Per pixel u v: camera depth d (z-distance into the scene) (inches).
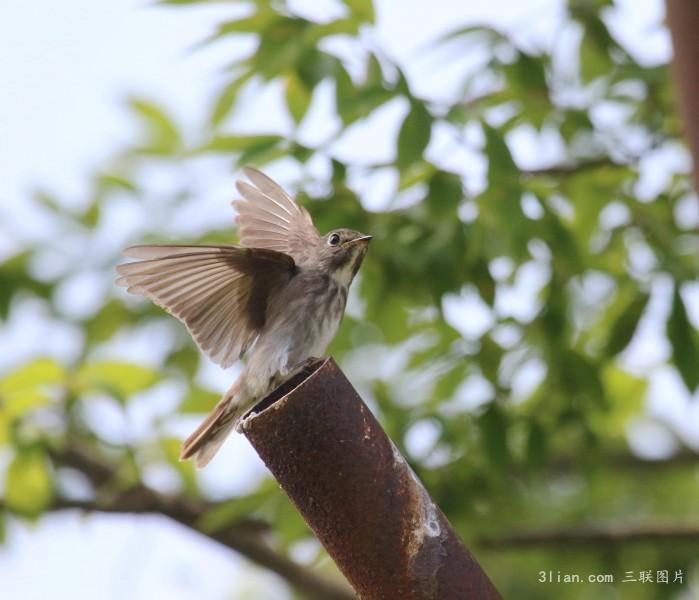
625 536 534.0
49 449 506.9
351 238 382.9
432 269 432.8
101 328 571.2
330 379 235.3
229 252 327.6
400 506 235.6
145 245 311.0
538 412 468.1
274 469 240.4
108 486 536.7
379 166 411.8
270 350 357.4
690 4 318.0
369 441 235.6
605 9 477.7
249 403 357.7
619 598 558.6
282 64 402.3
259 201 409.1
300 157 392.8
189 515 528.7
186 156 404.2
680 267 442.9
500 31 448.1
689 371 436.1
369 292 445.4
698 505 628.4
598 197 466.9
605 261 473.1
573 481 584.1
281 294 363.6
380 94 382.3
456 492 459.2
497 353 457.1
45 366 481.1
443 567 235.9
